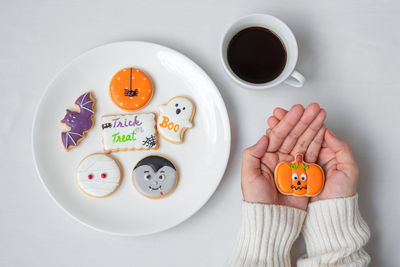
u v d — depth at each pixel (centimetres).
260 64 61
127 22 66
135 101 63
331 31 66
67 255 62
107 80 64
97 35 66
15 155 64
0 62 66
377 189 64
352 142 65
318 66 66
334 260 55
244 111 65
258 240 56
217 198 63
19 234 62
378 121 65
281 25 60
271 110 65
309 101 65
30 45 66
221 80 65
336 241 56
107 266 62
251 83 59
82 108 62
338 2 67
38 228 62
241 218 62
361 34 66
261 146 57
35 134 61
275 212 56
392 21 66
